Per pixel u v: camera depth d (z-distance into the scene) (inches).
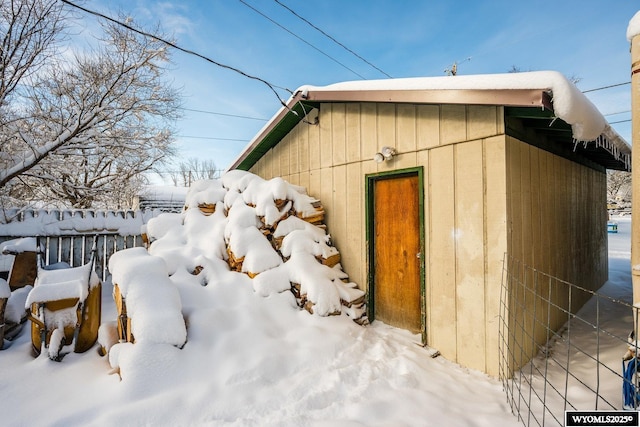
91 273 120.9
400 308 145.8
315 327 123.6
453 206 122.3
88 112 234.1
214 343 103.2
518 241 115.1
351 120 167.3
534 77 90.2
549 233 141.1
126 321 104.3
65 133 222.5
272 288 136.8
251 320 117.3
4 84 212.2
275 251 154.3
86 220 210.5
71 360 106.3
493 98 97.7
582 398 91.6
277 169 230.1
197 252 152.5
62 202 327.3
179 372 90.8
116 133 272.2
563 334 144.4
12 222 187.9
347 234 169.2
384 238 153.3
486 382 105.2
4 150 221.8
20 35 207.9
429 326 130.1
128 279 104.4
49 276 115.3
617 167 253.4
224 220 171.6
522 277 116.4
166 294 104.8
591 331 146.7
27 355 109.0
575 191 177.6
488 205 112.2
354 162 165.8
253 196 170.1
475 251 115.6
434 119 129.2
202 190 200.7
